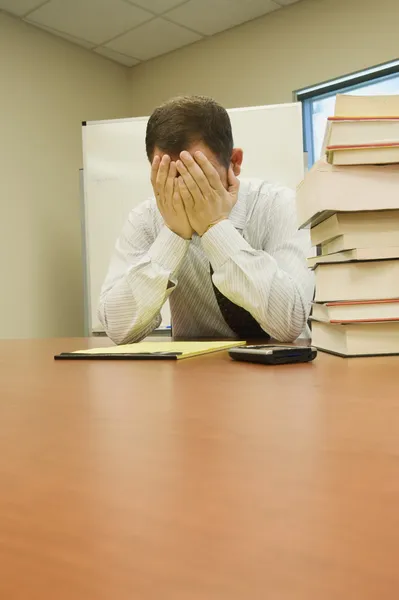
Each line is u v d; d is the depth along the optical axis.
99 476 0.20
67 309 3.67
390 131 0.61
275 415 0.32
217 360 0.65
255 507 0.16
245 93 3.67
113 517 0.16
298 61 3.45
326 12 3.34
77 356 0.74
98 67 3.98
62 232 3.67
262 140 2.99
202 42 3.85
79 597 0.11
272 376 0.50
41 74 3.59
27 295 3.44
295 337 0.99
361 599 0.11
